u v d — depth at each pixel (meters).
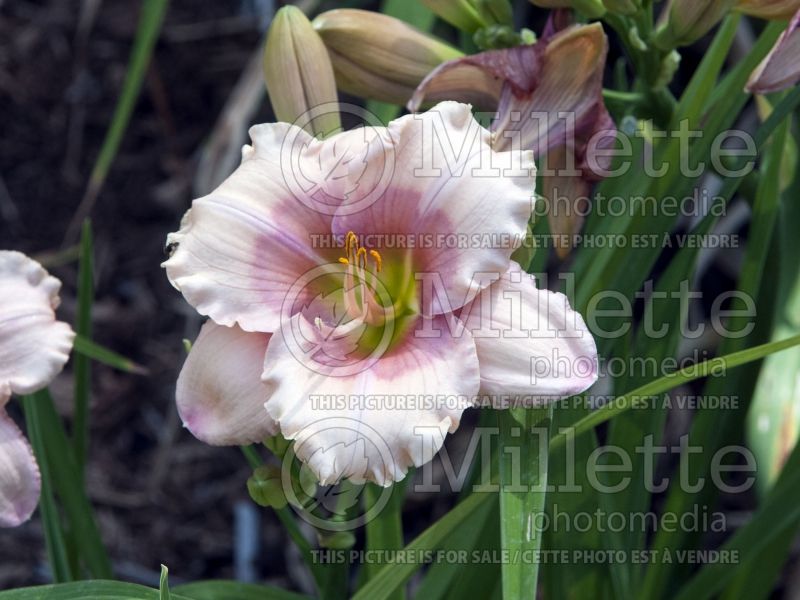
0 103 0.98
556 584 0.56
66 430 0.87
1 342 0.51
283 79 0.51
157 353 0.90
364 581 0.59
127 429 0.88
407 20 0.62
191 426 0.46
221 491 0.85
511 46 0.54
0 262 0.52
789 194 0.61
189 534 0.83
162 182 0.96
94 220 0.95
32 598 0.46
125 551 0.82
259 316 0.46
